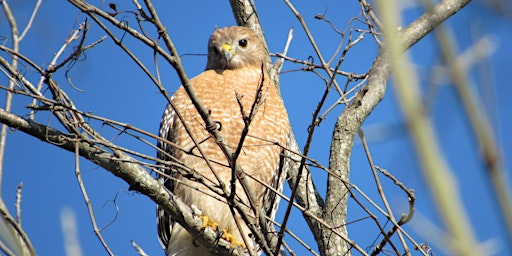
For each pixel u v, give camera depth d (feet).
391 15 10.37
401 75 9.45
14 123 24.53
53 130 25.03
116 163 25.89
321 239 33.14
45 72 24.56
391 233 25.85
